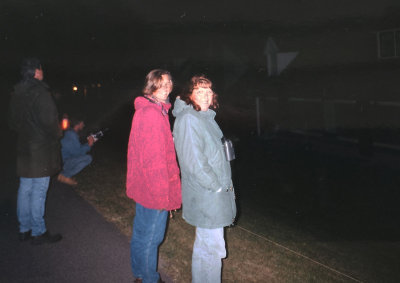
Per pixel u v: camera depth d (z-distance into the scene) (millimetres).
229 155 2775
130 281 3256
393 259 4270
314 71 16250
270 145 12211
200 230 2822
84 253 3748
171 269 3512
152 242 3000
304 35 19266
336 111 13625
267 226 5180
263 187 7457
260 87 17875
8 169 7195
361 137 10477
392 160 9664
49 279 3268
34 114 3678
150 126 2709
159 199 2738
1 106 18688
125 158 8461
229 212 2803
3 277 3289
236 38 25375
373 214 6020
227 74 25828
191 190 2783
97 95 27656
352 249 4531
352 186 7617
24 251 3785
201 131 2656
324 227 5352
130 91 28359
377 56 16609
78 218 4676
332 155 10562
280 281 3445
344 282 3539
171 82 2875
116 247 3883
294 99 15891
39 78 3781
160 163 2713
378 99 12055
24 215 3977
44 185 3889
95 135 5328
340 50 17312
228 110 18672
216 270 2875
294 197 6844
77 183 6211
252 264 3730
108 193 5715
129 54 30688
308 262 3900
